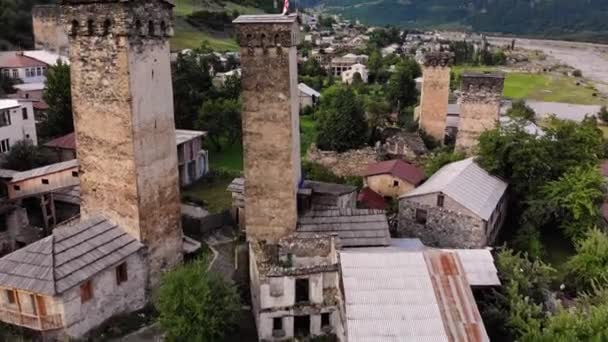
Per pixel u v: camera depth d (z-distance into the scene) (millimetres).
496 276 34406
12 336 31891
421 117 88500
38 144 71875
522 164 52594
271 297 33469
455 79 163125
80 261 33031
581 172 50688
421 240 47969
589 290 39812
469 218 45250
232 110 83875
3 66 95812
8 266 32031
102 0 34531
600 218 50844
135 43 35500
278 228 41094
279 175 40250
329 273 33875
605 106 135500
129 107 35531
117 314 35562
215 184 68125
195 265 33844
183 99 85812
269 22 37719
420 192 48000
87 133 37469
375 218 41000
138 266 37250
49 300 31016
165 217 39812
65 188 49406
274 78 38688
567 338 27750
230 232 51438
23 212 47906
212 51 150750
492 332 32281
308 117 116500
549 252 50062
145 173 37344
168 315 31422
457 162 58469
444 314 28953
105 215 38250
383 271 31656
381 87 148250
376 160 72062
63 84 77125
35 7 114500
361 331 27891
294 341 34031
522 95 159875
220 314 32312
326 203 44094
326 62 182500
